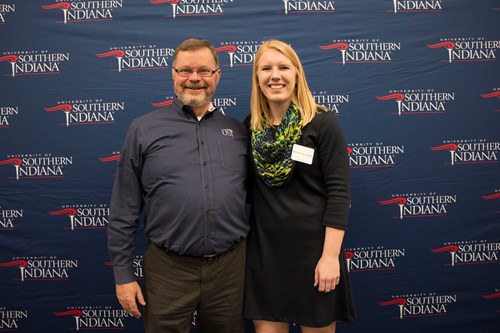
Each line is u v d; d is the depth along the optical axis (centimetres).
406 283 175
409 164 172
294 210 123
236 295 130
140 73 168
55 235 171
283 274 125
